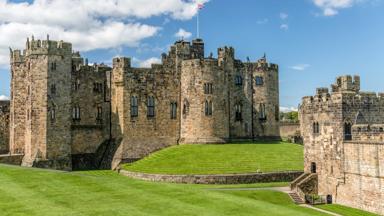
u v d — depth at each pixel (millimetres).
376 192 57594
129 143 91188
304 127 71812
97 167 93000
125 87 92562
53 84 87125
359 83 73750
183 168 75562
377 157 57375
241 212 47219
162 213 45156
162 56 95625
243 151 85000
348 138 64000
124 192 53250
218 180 71188
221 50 97375
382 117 66125
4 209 44844
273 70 103750
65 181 57688
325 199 64188
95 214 44188
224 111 92812
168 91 95438
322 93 68500
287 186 69688
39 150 85375
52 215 43250
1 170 63844
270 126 102375
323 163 67188
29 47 87688
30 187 53844
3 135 96562
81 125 92875
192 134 91562
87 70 94688
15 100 92688
